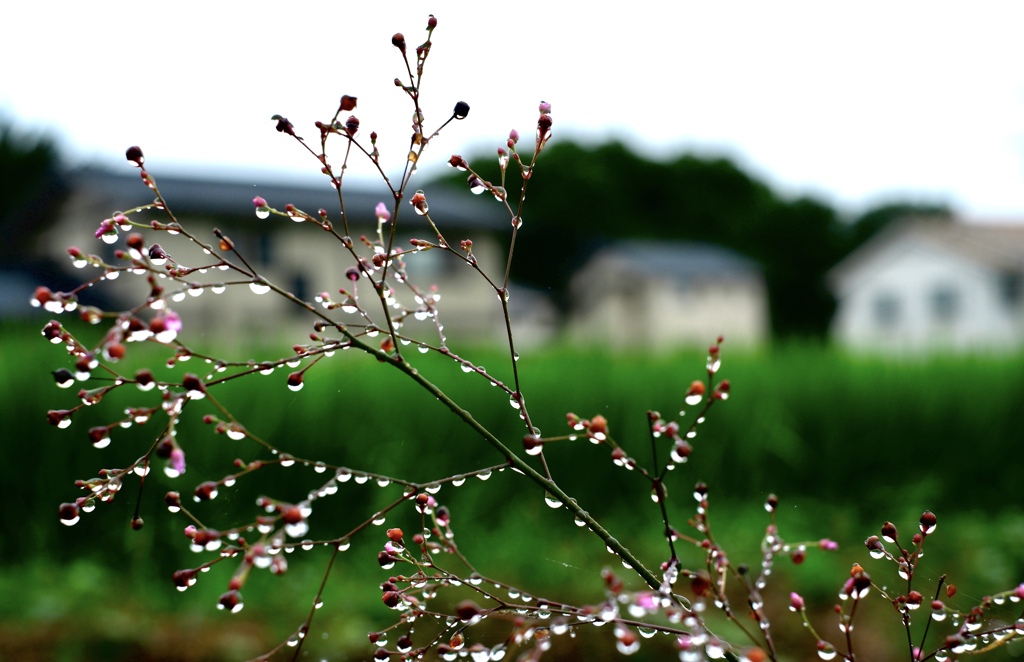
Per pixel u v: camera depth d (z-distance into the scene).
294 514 1.12
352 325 1.38
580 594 4.13
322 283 24.27
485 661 1.21
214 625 3.69
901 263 33.66
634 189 54.62
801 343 9.58
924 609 3.74
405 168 1.38
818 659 3.50
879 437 6.88
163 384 1.18
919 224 33.12
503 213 31.81
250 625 3.70
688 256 46.97
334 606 3.83
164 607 3.99
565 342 9.38
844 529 5.54
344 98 1.32
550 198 51.53
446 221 27.77
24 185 37.97
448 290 27.44
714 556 1.36
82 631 3.53
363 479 1.28
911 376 7.58
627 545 5.16
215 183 27.39
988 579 4.56
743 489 6.40
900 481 6.84
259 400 5.12
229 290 22.38
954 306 31.80
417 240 1.46
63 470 4.92
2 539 4.78
